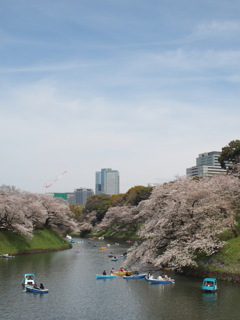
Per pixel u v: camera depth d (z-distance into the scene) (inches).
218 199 2448.3
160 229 2461.9
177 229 2458.2
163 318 1498.5
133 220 6082.7
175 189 2591.0
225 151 4655.5
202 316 1509.6
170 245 2372.0
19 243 3779.5
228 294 1825.8
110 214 6786.4
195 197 2445.9
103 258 3565.5
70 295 1911.9
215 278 2119.8
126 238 6343.5
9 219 3629.4
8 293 1943.9
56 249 4237.2
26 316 1541.6
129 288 2069.4
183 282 2167.8
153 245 2474.2
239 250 2208.4
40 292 1959.9
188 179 2859.3
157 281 2175.2
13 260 3171.8
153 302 1739.7
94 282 2267.5
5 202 3651.6
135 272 2561.5
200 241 2261.3
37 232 4382.4
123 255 3759.8
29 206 4264.3
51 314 1571.1
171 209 2377.0
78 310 1630.2
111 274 2536.9
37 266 2891.2
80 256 3715.6
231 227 2438.5
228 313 1541.6
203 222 2354.8
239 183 2807.6
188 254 2253.9
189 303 1702.8
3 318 1513.3
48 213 4827.8
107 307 1676.9
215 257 2293.3
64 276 2481.5
